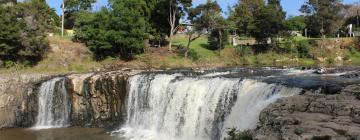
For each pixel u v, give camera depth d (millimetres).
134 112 39031
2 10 57938
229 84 32375
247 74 40531
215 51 76375
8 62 56906
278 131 16484
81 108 41438
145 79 38688
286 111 19203
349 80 31891
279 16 75562
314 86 28422
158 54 70062
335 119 16875
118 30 65250
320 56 77000
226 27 74688
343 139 14273
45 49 62062
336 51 79500
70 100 41812
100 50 65562
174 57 70188
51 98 42500
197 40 86562
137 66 63906
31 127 41031
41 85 43031
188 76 38312
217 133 31672
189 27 78875
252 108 28672
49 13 82125
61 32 80062
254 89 30250
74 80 41625
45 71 56125
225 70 47219
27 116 42250
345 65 65625
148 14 72875
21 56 59062
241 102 30547
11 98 42250
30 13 60656
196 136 33344
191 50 74250
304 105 19516
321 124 16047
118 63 63969
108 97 40469
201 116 33250
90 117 41125
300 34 99062
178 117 35062
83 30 67562
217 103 32375
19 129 39938
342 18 93188
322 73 39938
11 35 56625
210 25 73125
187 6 73562
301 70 44438
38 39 59594
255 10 81375
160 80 37594
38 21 61312
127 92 39625
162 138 34938
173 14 74312
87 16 70438
